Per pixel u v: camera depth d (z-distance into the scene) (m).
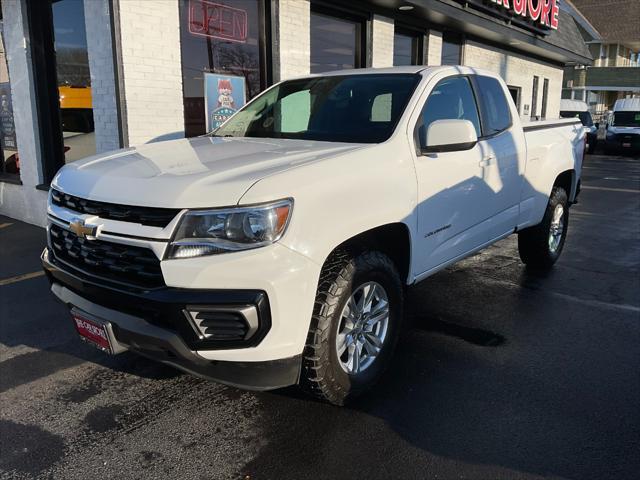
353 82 4.18
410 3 9.85
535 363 3.76
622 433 2.95
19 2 7.37
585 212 9.57
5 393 3.45
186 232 2.52
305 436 2.95
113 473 2.68
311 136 3.83
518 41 14.73
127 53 6.46
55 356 3.96
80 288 2.88
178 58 6.98
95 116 6.85
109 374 3.69
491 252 6.75
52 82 7.53
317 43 9.38
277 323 2.58
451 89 4.15
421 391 3.39
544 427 3.00
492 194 4.43
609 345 4.05
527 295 5.12
